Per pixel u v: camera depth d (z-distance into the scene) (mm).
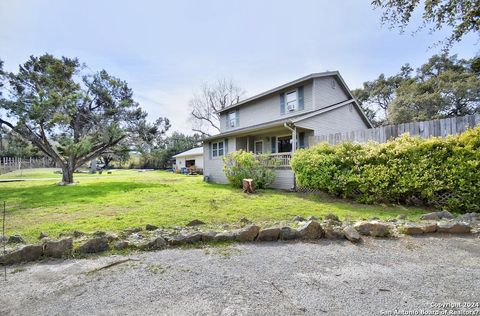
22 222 4789
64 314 1919
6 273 2621
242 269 2686
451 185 5395
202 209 5957
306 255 3074
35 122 12289
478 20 5121
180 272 2617
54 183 13883
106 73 15016
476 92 19812
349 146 7406
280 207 6211
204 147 16672
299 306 1979
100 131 14555
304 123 11023
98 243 3186
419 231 3775
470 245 3322
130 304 2039
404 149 6074
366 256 3020
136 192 9438
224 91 31953
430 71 24453
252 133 13547
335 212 5613
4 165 23922
